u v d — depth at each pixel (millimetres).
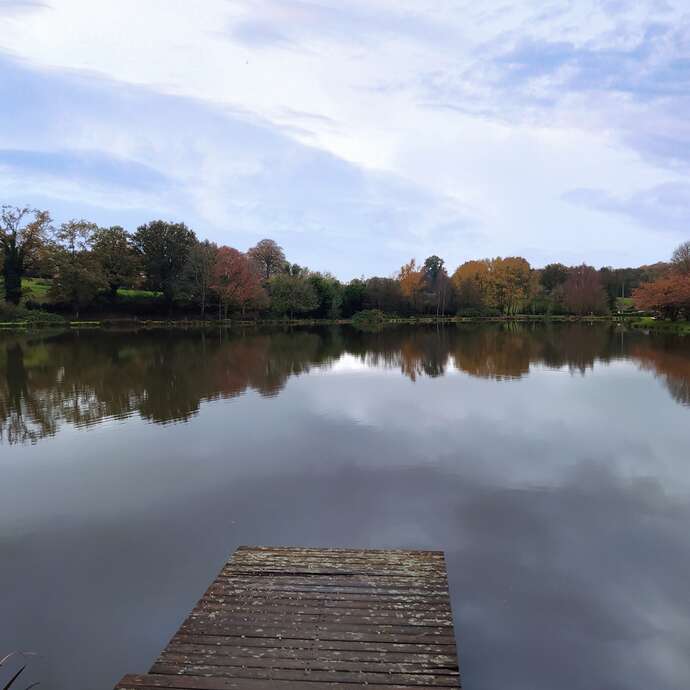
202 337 48312
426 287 92312
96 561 8141
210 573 7766
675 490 10750
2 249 60812
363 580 7180
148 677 5352
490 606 6906
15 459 13000
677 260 74812
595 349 37062
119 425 16016
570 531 8992
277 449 13539
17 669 5883
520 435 14711
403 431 15133
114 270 68312
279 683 5230
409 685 5199
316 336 51375
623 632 6406
